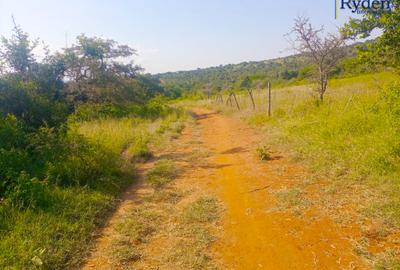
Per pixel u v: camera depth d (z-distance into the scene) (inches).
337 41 441.1
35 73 612.4
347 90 527.5
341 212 178.7
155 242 168.4
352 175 222.1
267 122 494.6
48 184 222.2
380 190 193.8
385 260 134.0
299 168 261.7
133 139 421.4
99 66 818.2
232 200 214.7
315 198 200.1
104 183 244.7
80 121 580.7
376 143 255.0
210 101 1402.6
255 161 299.6
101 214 201.6
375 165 223.5
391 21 280.2
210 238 167.8
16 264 142.5
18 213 181.3
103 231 183.2
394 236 150.6
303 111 468.4
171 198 226.8
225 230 175.5
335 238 155.6
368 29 309.4
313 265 138.3
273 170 265.7
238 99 1006.4
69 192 216.4
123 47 894.4
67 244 162.7
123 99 840.9
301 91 694.5
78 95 747.4
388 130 266.2
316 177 234.5
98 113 671.8
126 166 293.6
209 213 196.4
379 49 298.8
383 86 329.1
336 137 303.3
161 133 499.2
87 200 210.7
